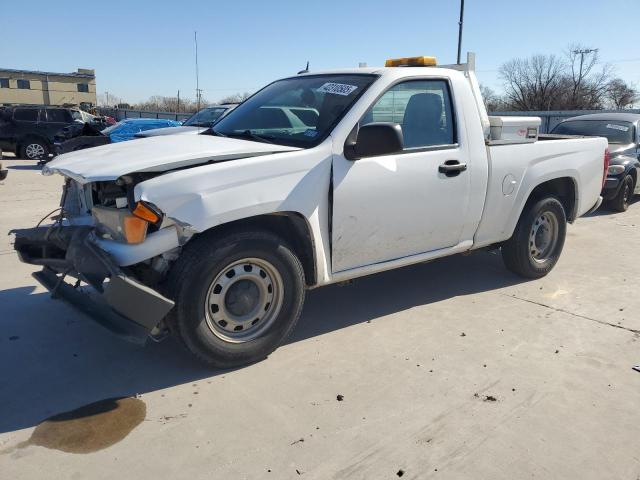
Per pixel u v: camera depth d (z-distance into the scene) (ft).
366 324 13.97
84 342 12.69
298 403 10.34
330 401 10.42
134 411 10.01
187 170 10.24
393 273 18.15
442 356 12.26
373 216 12.50
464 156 14.01
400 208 12.89
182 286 10.37
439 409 10.19
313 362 11.93
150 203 9.79
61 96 246.06
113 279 9.69
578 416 10.01
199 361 11.08
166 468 8.53
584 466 8.68
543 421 9.85
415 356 12.25
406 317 14.44
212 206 10.22
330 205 11.85
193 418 9.82
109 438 9.23
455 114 14.02
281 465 8.63
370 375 11.40
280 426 9.62
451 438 9.34
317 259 11.97
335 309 14.96
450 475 8.45
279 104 13.92
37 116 58.29
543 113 77.97
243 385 10.94
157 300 9.82
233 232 10.81
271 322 11.74
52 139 58.54
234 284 11.12
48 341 12.71
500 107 183.83
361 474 8.45
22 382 10.94
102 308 10.50
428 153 13.32
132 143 12.63
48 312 14.32
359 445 9.13
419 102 13.47
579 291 16.61
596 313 14.88
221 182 10.39
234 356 11.27
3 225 23.80
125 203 10.36
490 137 14.97
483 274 18.13
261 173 10.83
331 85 13.46
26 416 9.80
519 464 8.71
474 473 8.49
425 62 14.85
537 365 11.91
